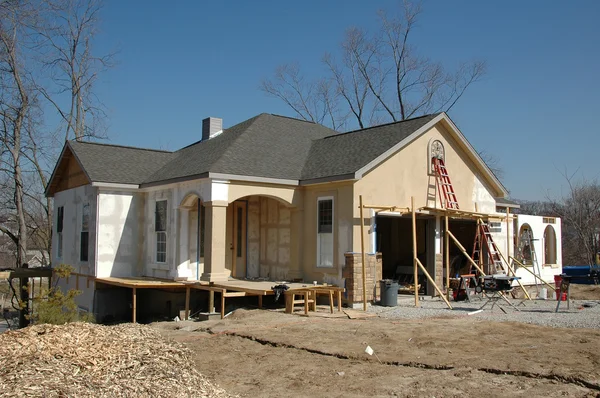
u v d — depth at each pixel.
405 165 17.05
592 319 11.88
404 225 21.33
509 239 19.05
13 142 28.52
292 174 17.33
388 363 8.45
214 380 8.02
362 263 14.66
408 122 18.12
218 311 16.80
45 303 14.02
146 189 19.58
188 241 17.81
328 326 11.52
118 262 19.47
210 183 15.81
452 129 18.34
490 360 8.20
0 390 5.60
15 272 22.56
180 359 7.52
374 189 16.12
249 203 19.47
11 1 26.47
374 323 11.84
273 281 17.22
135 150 22.45
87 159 20.22
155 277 19.02
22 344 6.91
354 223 15.61
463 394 6.80
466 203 19.19
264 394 7.30
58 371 6.27
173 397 6.39
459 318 12.43
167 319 18.20
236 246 19.16
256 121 20.84
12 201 31.56
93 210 19.55
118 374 6.59
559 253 22.72
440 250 17.61
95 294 19.09
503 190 20.30
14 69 27.91
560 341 9.46
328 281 16.25
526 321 11.88
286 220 18.06
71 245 21.59
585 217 37.09
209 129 22.89
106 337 7.62
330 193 16.41
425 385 7.23
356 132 19.66
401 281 20.20
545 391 6.79
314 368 8.40
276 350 9.68
